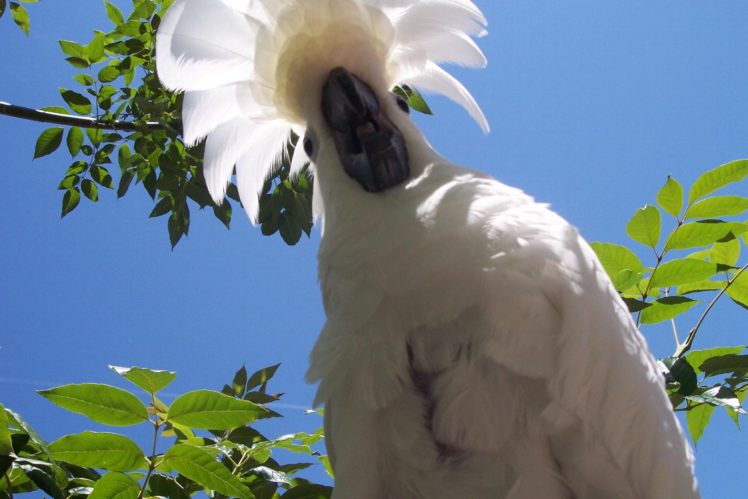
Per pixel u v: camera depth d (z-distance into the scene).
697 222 0.80
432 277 0.66
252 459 0.78
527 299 0.65
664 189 0.81
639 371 0.66
